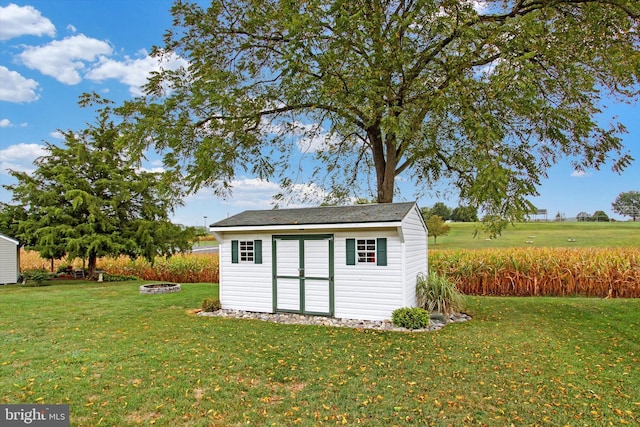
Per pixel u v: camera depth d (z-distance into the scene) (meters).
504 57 9.01
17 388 4.62
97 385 4.73
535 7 10.36
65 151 18.83
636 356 6.08
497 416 3.96
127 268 22.06
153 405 4.18
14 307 10.75
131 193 19.66
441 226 21.73
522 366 5.49
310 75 10.73
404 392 4.54
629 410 4.15
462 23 9.62
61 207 18.56
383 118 9.66
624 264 12.40
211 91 10.33
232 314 9.59
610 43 9.12
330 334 7.37
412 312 7.96
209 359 5.77
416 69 10.69
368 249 8.67
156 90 11.66
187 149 12.12
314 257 9.17
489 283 14.09
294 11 9.84
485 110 9.47
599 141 10.72
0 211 18.89
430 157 13.28
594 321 8.60
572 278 13.07
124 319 8.98
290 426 3.74
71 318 9.11
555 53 9.32
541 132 10.91
